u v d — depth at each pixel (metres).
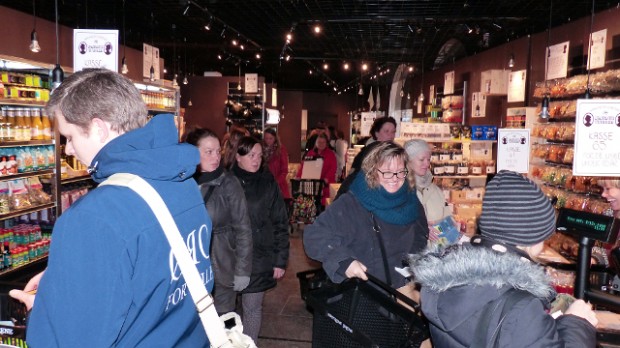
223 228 2.84
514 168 4.84
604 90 5.04
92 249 1.05
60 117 1.21
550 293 1.29
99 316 1.04
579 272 1.68
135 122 1.25
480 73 10.05
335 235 2.37
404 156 2.50
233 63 15.08
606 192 3.37
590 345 1.26
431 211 3.57
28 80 4.11
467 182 6.85
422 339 1.75
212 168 2.83
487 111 9.25
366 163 2.48
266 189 3.30
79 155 1.25
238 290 2.90
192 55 13.53
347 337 1.71
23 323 1.85
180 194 1.31
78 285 1.04
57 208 4.42
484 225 1.41
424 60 12.77
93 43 3.66
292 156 19.72
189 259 1.21
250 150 3.27
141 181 1.18
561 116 5.62
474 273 1.22
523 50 8.12
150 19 8.69
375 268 2.41
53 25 5.44
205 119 12.46
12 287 1.99
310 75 18.28
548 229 1.38
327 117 25.28
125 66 5.74
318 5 7.23
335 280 2.12
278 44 11.20
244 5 7.40
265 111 11.96
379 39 10.14
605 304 1.61
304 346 3.88
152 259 1.13
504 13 7.14
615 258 1.84
